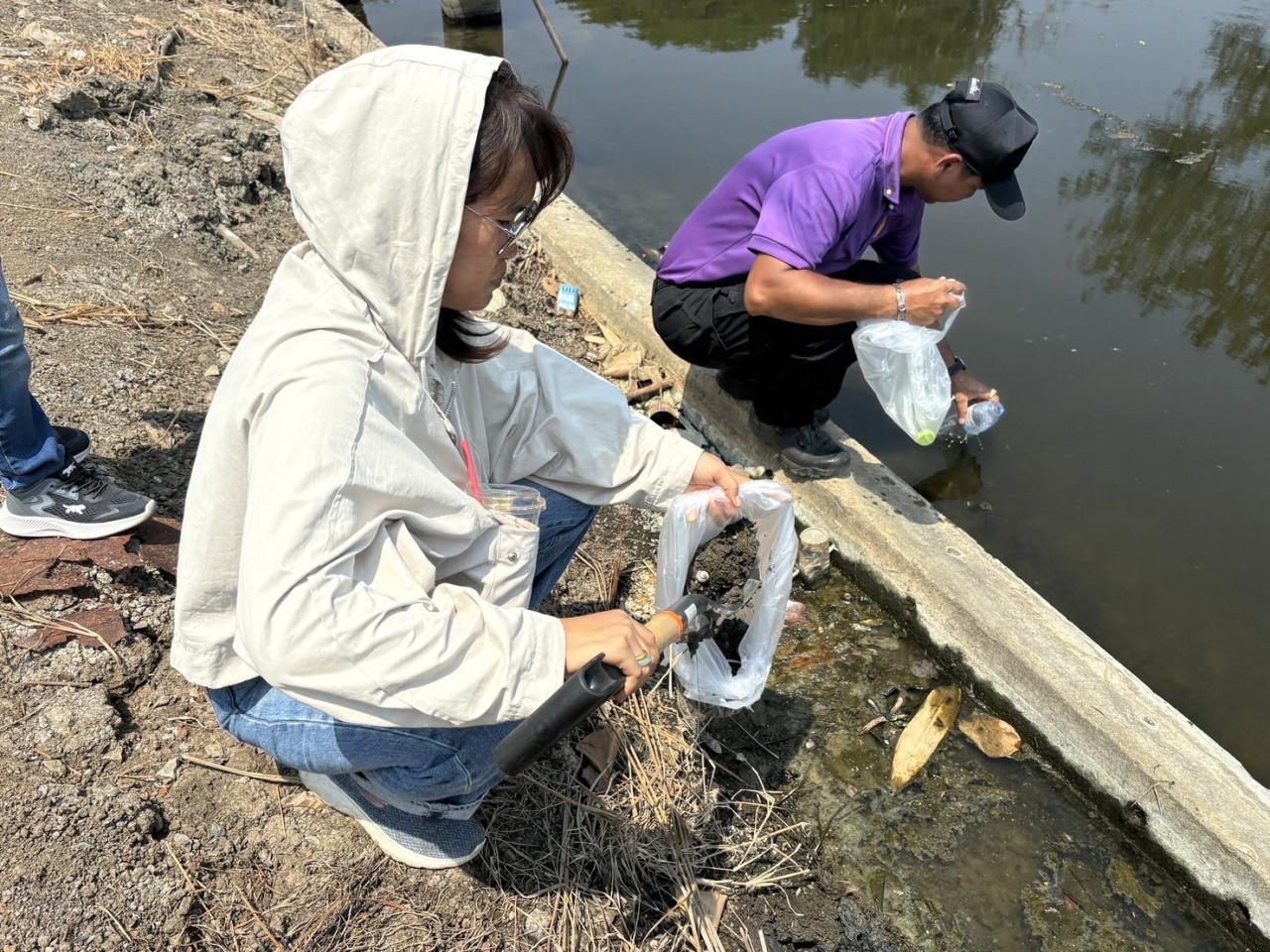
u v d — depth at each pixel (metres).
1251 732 2.48
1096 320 3.98
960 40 7.04
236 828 1.84
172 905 1.67
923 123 2.55
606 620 1.45
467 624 1.34
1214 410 3.54
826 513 2.99
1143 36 7.01
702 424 3.42
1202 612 2.82
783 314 2.61
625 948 1.84
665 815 2.07
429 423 1.49
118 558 2.19
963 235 4.55
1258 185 4.96
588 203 4.96
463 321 1.60
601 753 2.15
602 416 1.97
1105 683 2.32
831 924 2.02
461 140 1.25
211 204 3.86
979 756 2.43
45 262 3.23
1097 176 5.04
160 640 2.13
